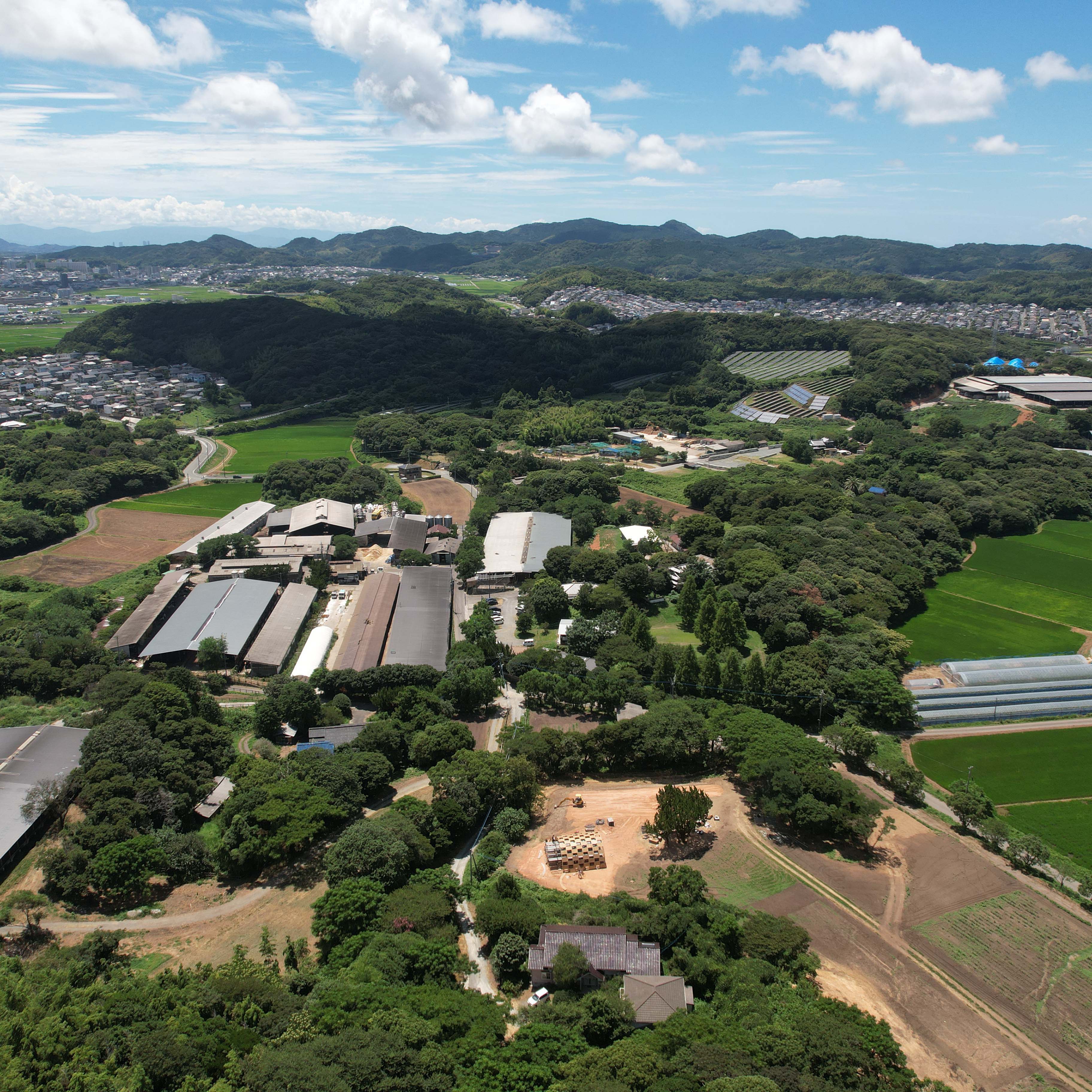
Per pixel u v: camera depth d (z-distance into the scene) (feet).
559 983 403.54
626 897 470.39
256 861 492.95
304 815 504.43
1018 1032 390.01
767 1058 343.46
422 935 421.59
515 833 533.14
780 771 541.34
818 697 655.35
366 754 578.66
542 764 590.96
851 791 526.98
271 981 386.73
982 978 422.41
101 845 474.90
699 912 443.73
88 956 407.85
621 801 578.66
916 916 465.06
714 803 572.92
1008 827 541.75
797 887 488.85
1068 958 435.94
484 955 435.12
